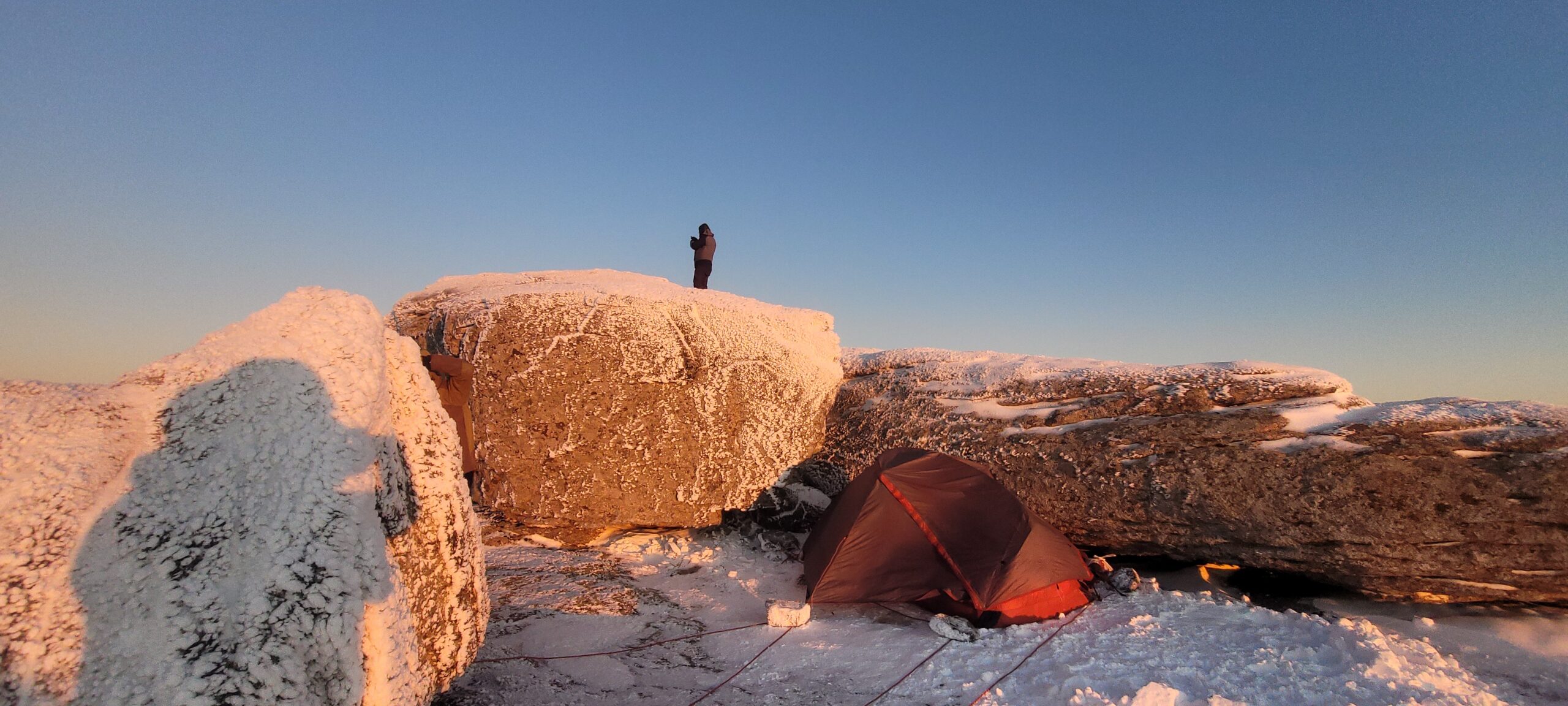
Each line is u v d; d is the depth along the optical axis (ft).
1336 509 17.62
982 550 17.38
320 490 7.81
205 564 7.00
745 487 23.82
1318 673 12.88
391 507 9.01
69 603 6.25
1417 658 13.50
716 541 23.94
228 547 7.16
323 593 7.43
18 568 6.09
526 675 13.71
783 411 24.80
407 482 9.67
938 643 15.75
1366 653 13.30
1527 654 14.17
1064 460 21.20
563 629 16.22
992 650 15.12
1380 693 12.05
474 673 13.55
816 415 26.21
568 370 22.93
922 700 13.19
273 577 7.23
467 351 23.44
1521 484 16.14
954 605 17.53
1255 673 13.09
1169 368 22.45
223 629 6.85
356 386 8.66
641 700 13.15
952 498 18.69
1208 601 17.22
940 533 18.01
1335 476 17.75
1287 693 12.30
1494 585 16.48
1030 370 24.70
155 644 6.53
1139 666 13.62
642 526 24.35
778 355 25.26
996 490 18.94
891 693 13.52
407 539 9.35
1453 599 16.97
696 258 34.09
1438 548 16.78
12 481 6.34
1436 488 16.87
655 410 23.15
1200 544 19.56
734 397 23.89
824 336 28.30
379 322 9.82
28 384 7.15
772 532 24.47
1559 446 16.19
